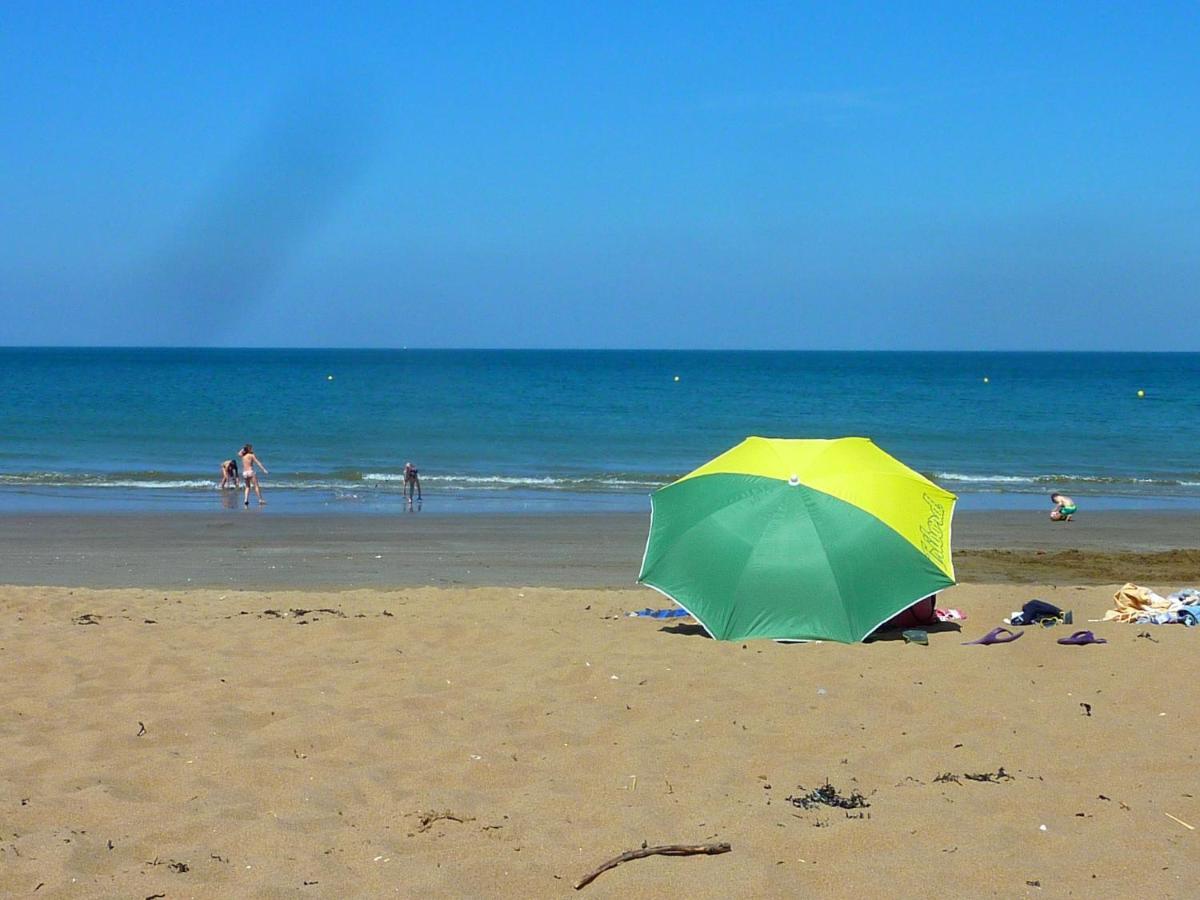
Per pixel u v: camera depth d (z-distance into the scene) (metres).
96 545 18.39
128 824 5.18
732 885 4.55
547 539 19.33
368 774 5.92
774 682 7.91
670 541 10.01
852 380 109.62
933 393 84.25
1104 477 31.64
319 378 105.25
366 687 7.79
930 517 9.80
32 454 36.97
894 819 5.27
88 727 6.77
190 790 5.68
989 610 10.70
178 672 8.23
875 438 45.56
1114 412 61.69
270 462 35.00
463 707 7.25
